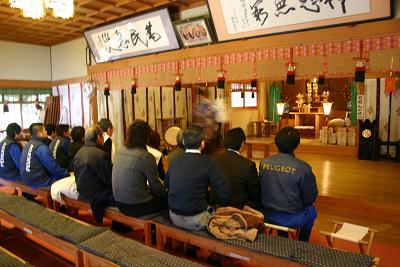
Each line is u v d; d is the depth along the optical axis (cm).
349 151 802
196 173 243
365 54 353
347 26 357
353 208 411
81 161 321
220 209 252
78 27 584
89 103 643
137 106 707
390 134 729
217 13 421
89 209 331
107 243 231
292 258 203
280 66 405
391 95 709
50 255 308
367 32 347
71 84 695
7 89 677
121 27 529
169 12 463
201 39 462
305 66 389
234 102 966
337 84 1124
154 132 350
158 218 281
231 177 264
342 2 340
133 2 460
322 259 199
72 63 690
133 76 554
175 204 252
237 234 229
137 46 530
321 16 361
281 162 252
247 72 431
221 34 437
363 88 730
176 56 495
